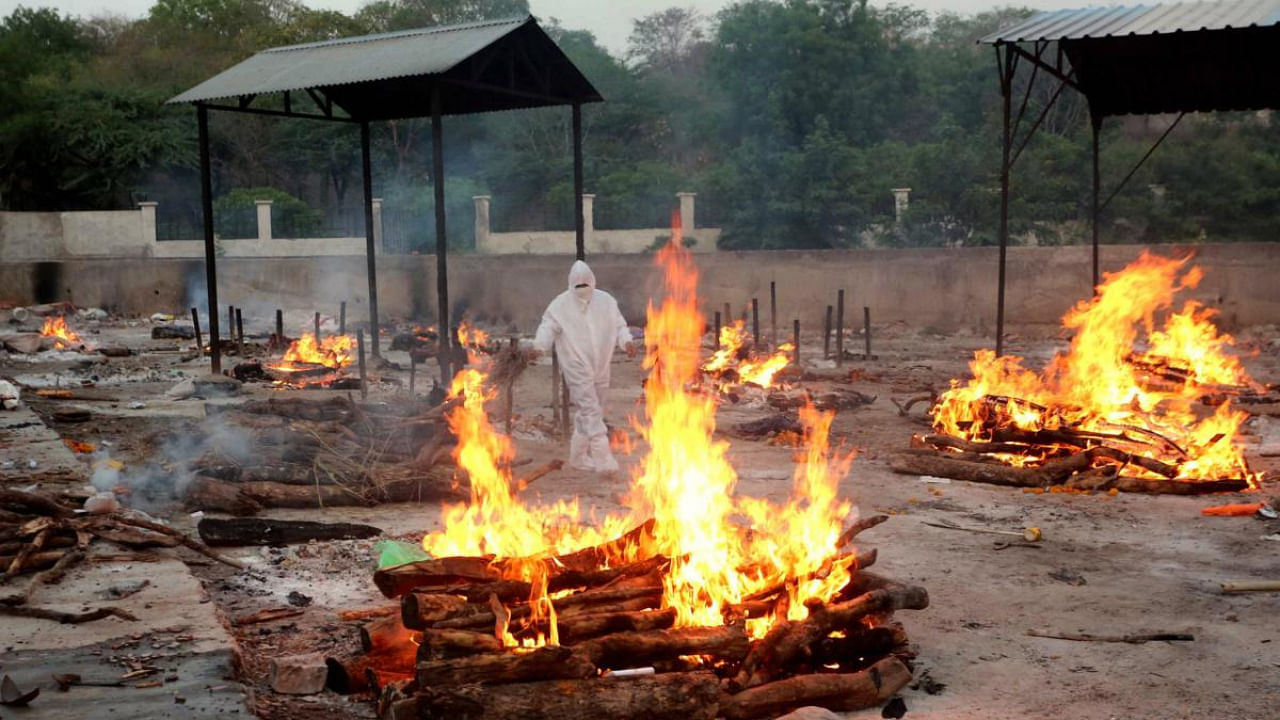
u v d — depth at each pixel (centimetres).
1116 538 920
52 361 2159
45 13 6581
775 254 2727
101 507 873
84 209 5191
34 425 1329
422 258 3044
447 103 1962
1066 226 3847
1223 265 2408
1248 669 625
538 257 2912
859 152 4525
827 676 559
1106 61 2105
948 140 4097
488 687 500
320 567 812
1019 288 2553
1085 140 4081
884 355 2255
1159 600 752
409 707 489
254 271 3219
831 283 2691
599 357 1167
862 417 1555
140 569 762
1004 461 1188
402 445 1152
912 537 916
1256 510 995
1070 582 795
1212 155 4056
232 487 983
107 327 3028
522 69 1661
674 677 523
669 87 6412
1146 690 593
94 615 648
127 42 6681
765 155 4591
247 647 641
